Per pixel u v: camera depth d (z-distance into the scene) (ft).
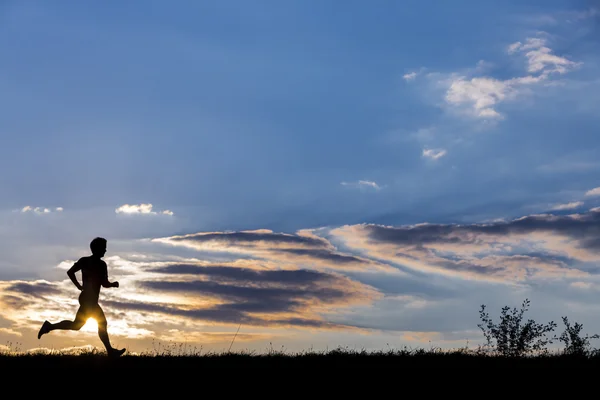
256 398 44.37
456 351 61.21
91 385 46.47
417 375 50.62
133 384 46.93
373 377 49.98
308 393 45.62
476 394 45.62
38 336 51.78
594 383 48.26
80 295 52.24
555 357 58.49
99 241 53.11
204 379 48.70
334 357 58.13
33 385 46.11
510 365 54.44
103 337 53.06
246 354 59.06
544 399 44.52
